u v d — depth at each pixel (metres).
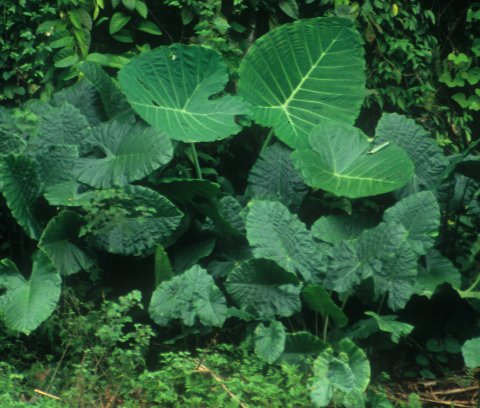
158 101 4.89
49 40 5.22
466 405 4.27
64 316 4.17
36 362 4.09
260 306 4.15
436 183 5.07
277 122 5.27
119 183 4.37
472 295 4.52
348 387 3.71
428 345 4.67
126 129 4.67
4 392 3.56
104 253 4.63
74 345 3.95
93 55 5.29
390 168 4.77
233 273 4.09
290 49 5.34
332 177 4.82
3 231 4.75
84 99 5.01
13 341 4.20
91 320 4.06
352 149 4.97
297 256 4.27
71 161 4.44
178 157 5.29
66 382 3.85
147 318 4.59
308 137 4.95
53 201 4.25
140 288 4.70
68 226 4.27
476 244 5.17
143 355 4.20
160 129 4.52
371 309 4.71
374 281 4.26
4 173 4.10
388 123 5.12
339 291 4.27
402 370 4.60
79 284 4.46
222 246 4.75
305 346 4.00
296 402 3.64
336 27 5.34
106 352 3.92
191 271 4.08
